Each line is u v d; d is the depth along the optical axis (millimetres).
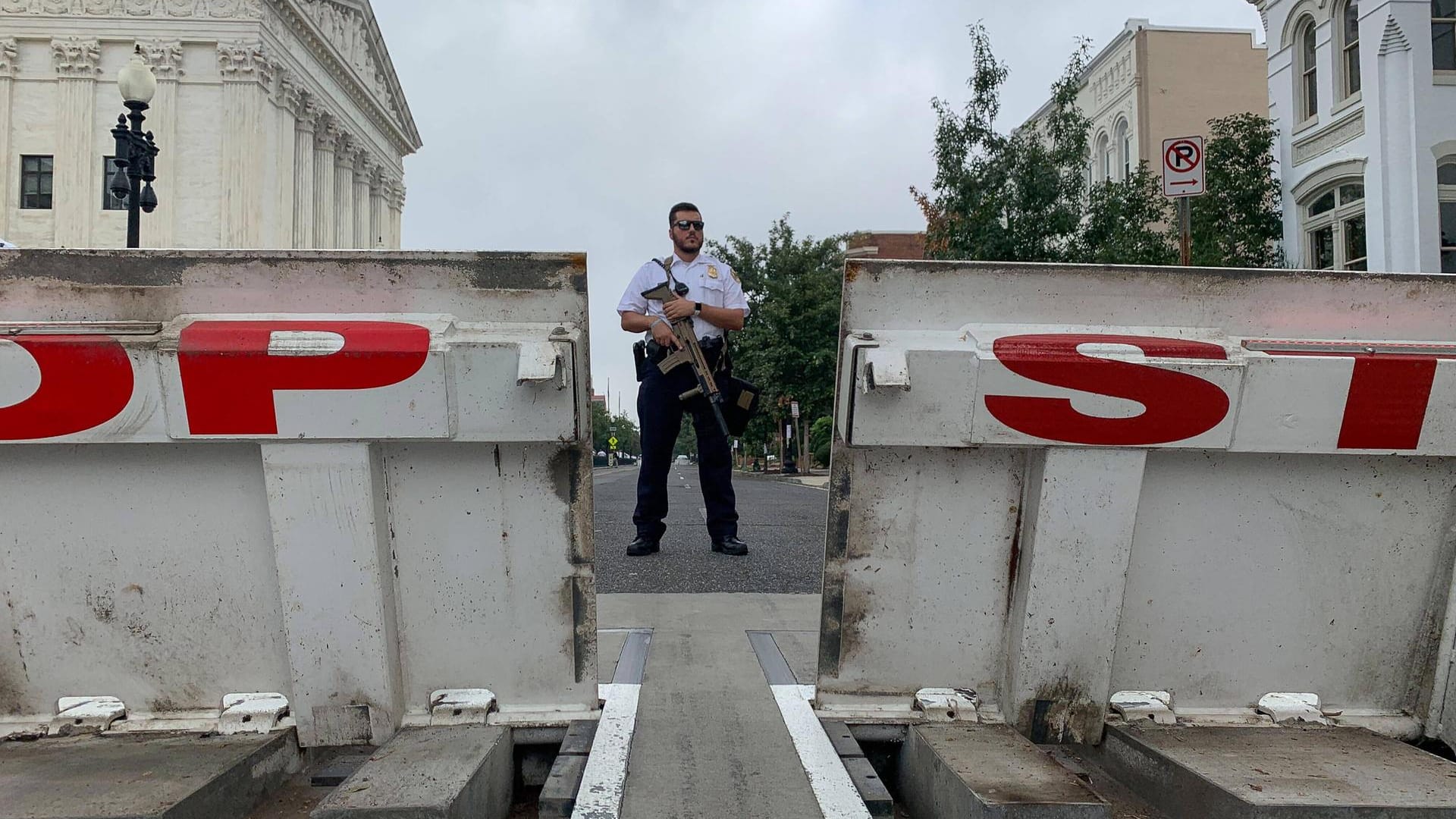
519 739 1869
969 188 14148
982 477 1866
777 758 1728
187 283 1769
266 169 36125
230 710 1821
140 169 12664
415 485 1811
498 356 1697
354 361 1677
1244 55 22078
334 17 44562
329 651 1780
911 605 1911
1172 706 1947
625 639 2559
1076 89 14641
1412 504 1901
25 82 34062
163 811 1413
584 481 1841
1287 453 1812
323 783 1761
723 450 4305
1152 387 1752
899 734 1896
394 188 57156
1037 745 1895
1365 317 1880
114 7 34375
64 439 1688
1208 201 14805
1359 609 1936
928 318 1819
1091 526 1810
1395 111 12812
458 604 1865
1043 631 1844
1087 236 14438
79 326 1704
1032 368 1737
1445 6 12734
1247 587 1915
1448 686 1892
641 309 4184
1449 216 12773
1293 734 1861
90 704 1843
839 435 1847
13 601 1797
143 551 1802
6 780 1550
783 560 4133
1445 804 1488
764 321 29266
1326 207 14242
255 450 1764
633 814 1517
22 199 34125
